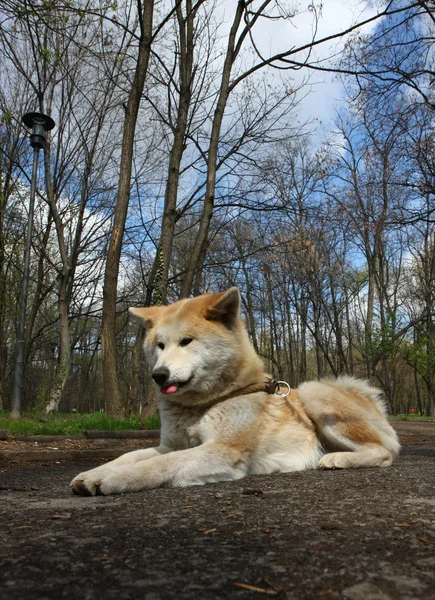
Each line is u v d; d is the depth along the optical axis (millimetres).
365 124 16812
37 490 3164
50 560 1415
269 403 3912
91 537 1680
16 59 12664
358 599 1111
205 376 3543
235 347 3684
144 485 2852
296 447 3887
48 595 1151
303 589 1175
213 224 19312
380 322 23969
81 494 2725
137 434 7645
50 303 29734
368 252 24234
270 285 26547
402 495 2498
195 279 13523
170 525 1854
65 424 8742
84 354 40906
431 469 3750
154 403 9266
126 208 9172
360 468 3811
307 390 4211
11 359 29719
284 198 13906
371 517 1959
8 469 4906
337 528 1771
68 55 13516
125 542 1609
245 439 3438
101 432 7508
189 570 1317
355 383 4410
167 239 9609
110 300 9148
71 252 19344
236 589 1179
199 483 3088
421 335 27531
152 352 3914
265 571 1306
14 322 23516
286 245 17094
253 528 1792
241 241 18797
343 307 29188
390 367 34938
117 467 2855
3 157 17594
